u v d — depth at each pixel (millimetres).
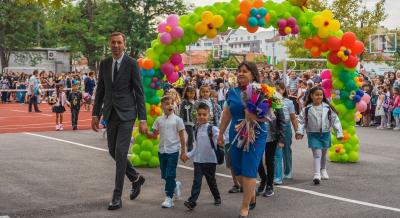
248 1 8859
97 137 13945
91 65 56125
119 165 6387
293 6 9250
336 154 10156
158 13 54938
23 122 18797
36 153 10859
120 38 6465
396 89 16656
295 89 20031
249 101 5574
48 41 55500
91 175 8516
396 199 6879
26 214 6012
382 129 16953
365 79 19000
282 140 6938
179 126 6578
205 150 6363
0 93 31984
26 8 49812
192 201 6223
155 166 9562
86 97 24594
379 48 32531
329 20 9430
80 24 53375
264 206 6480
